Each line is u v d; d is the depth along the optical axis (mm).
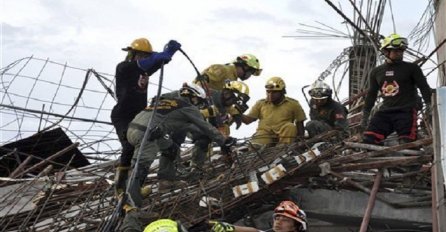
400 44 9734
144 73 8930
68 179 10555
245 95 10852
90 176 10734
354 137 10062
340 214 9250
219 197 9047
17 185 10695
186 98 9188
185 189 9250
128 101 8953
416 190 9195
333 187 9312
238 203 8945
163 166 9305
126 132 8883
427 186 9219
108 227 8039
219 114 10578
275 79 11164
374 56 13547
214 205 8859
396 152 9469
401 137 9680
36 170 12406
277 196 9320
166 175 9312
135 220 8070
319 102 10797
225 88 10859
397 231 9273
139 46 9086
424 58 12078
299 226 6176
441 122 8539
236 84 10828
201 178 9602
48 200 9367
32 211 9258
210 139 9805
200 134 9797
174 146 9172
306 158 9211
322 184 9344
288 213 6156
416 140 9734
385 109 9820
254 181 8977
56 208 9508
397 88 9773
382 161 9102
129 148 8805
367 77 13445
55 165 12578
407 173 9188
